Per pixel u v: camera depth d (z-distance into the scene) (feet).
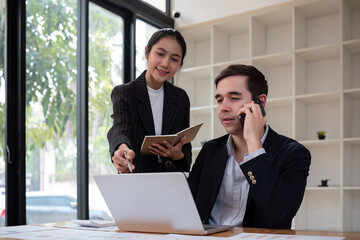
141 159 7.33
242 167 4.34
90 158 12.60
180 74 16.33
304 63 14.24
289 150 4.84
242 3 14.83
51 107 11.48
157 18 15.67
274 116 15.02
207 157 5.42
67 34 12.12
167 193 3.79
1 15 10.55
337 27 14.01
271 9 14.42
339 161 13.57
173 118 7.72
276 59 14.30
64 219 11.71
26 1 10.97
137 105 7.37
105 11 13.76
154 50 7.32
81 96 12.33
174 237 3.65
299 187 4.61
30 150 10.85
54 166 11.48
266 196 4.24
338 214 13.39
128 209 4.13
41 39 11.34
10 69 10.53
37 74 11.14
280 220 4.32
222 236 3.64
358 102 13.30
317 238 3.40
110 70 13.78
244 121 4.70
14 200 10.39
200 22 15.74
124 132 6.90
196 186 5.63
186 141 6.93
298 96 13.37
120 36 14.37
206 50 16.96
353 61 13.53
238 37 16.19
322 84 14.10
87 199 12.16
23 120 10.52
